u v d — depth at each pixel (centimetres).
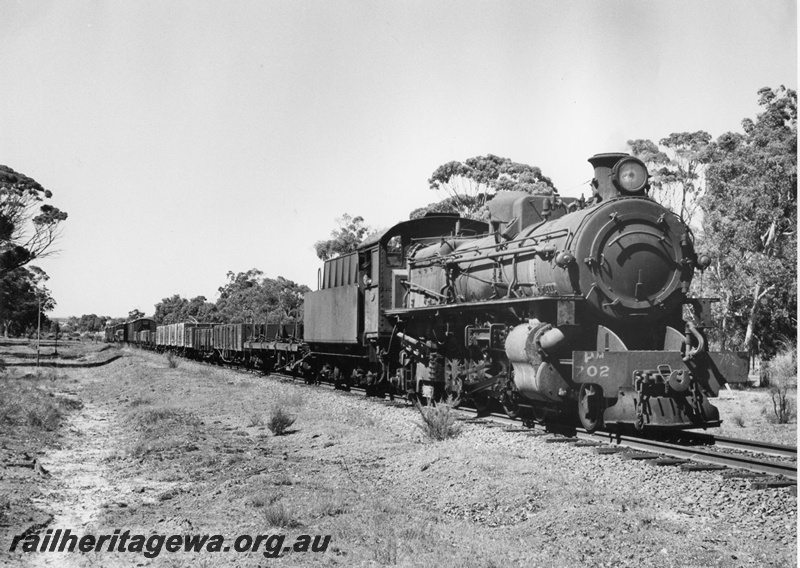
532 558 704
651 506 870
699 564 677
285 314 7056
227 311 8694
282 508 814
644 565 679
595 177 1338
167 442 1392
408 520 830
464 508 898
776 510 830
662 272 1277
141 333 8488
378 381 2091
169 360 4188
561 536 768
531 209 1498
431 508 918
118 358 5856
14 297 7825
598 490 913
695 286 3694
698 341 1214
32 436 1542
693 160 4000
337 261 2411
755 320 3338
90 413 2191
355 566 682
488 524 846
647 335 1313
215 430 1598
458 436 1329
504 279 1464
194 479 1098
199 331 5409
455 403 1606
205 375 3319
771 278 3228
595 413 1248
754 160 3350
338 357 2459
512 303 1352
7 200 4984
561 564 685
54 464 1278
